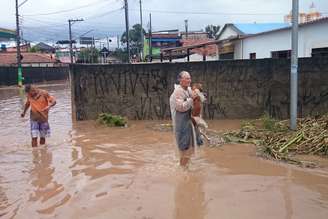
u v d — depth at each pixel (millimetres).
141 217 5199
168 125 12523
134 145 9602
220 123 13000
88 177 7008
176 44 53500
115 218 5188
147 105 14125
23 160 8398
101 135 11117
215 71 13758
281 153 8172
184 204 5602
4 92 31453
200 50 34844
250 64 13617
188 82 7324
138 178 6855
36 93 9812
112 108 14250
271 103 13672
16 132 12148
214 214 5230
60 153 8977
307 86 13297
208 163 7695
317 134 8859
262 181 6523
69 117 15359
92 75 14125
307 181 6473
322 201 5578
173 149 9023
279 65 13477
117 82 14125
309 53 17469
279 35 20062
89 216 5277
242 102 13805
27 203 5836
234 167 7379
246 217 5090
